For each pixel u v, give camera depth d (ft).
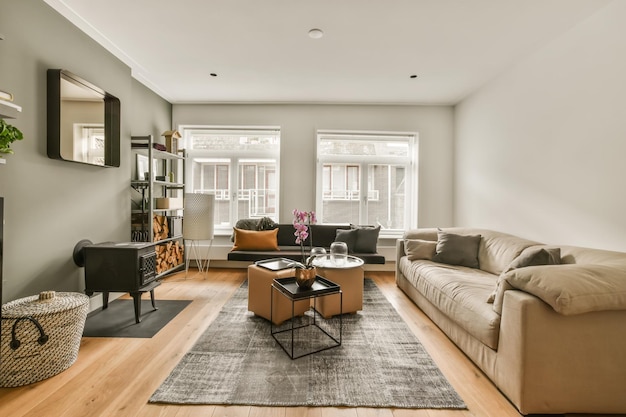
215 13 7.63
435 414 4.76
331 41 8.94
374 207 15.20
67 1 7.18
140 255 8.04
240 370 5.83
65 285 7.86
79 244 8.29
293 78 11.66
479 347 5.92
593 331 4.59
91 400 4.92
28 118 6.78
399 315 8.82
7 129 5.12
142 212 10.89
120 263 7.89
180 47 9.38
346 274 8.68
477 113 12.55
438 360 6.40
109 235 9.53
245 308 9.16
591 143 7.32
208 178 15.19
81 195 8.38
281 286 6.91
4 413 4.59
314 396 5.08
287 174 14.66
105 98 9.10
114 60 9.70
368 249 12.57
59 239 7.67
